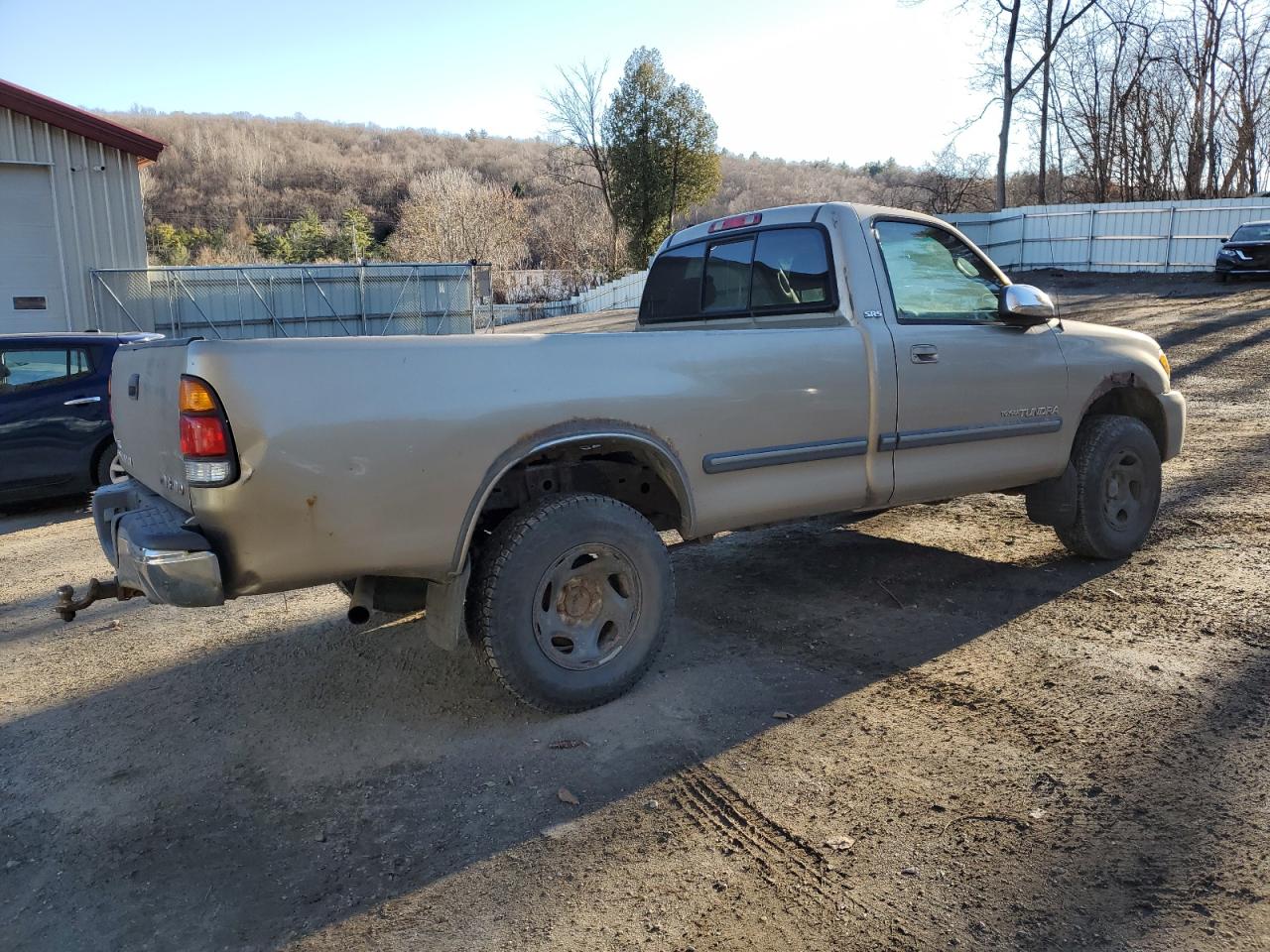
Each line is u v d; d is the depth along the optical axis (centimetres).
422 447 312
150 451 346
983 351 459
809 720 348
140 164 2033
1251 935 224
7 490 775
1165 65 3172
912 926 234
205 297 2383
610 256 5166
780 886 253
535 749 335
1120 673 373
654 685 383
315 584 310
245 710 379
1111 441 503
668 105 4709
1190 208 2497
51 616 510
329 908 252
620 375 354
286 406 292
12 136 1836
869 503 434
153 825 297
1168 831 267
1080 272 2758
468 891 257
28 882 270
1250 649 391
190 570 288
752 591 498
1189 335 1452
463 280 2744
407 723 361
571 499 350
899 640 422
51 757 346
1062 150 3506
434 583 343
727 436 381
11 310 1892
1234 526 568
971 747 322
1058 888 246
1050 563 525
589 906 248
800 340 401
